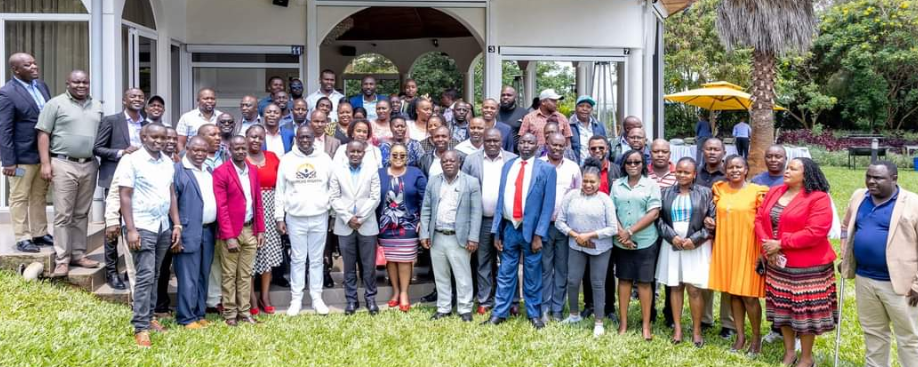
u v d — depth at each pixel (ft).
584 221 16.96
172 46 29.81
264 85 31.35
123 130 17.95
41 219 18.49
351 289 18.80
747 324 18.58
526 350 15.89
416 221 19.06
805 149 48.80
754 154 38.55
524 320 18.26
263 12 30.81
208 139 17.04
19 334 14.20
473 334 16.99
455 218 18.01
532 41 32.07
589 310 18.84
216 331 16.55
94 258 19.34
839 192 47.01
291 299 19.45
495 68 31.94
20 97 17.20
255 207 17.44
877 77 86.58
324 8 31.04
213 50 30.66
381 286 20.20
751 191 15.75
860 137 87.51
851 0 92.43
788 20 35.35
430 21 45.21
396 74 58.49
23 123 17.43
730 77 76.38
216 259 17.81
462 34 51.31
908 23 81.20
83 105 17.70
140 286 15.20
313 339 16.38
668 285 16.39
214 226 17.13
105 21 22.20
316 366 14.67
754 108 38.45
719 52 76.89
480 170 18.61
